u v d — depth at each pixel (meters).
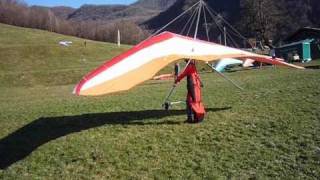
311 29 60.59
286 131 11.88
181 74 13.71
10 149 12.62
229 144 11.31
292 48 50.25
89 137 12.58
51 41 81.88
